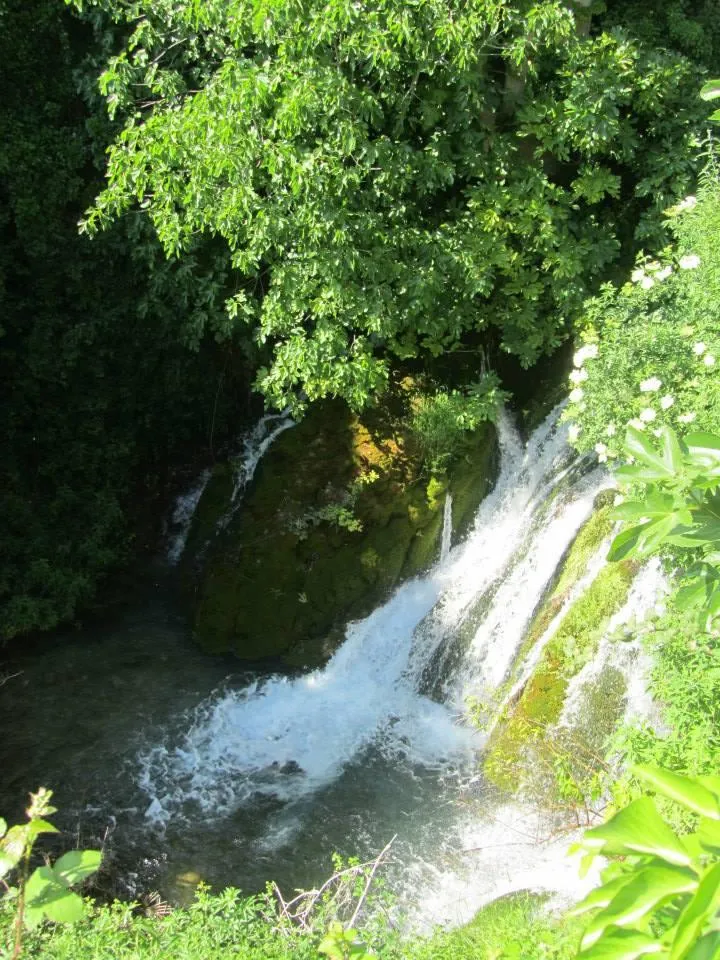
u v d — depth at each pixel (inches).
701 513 78.5
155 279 375.2
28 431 400.8
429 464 378.0
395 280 337.7
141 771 309.3
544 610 303.3
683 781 60.1
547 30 297.7
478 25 284.2
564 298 350.9
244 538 384.5
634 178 385.7
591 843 62.9
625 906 55.7
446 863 256.2
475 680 320.5
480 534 374.9
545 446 374.6
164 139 293.0
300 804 292.4
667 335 251.1
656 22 381.1
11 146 363.3
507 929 202.8
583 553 301.3
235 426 440.1
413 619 356.8
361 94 286.0
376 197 310.2
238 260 311.0
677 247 329.1
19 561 384.8
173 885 262.4
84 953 177.5
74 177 381.1
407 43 281.6
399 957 189.9
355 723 329.4
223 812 291.4
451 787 287.9
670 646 216.7
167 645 374.9
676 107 354.0
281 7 267.7
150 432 434.3
